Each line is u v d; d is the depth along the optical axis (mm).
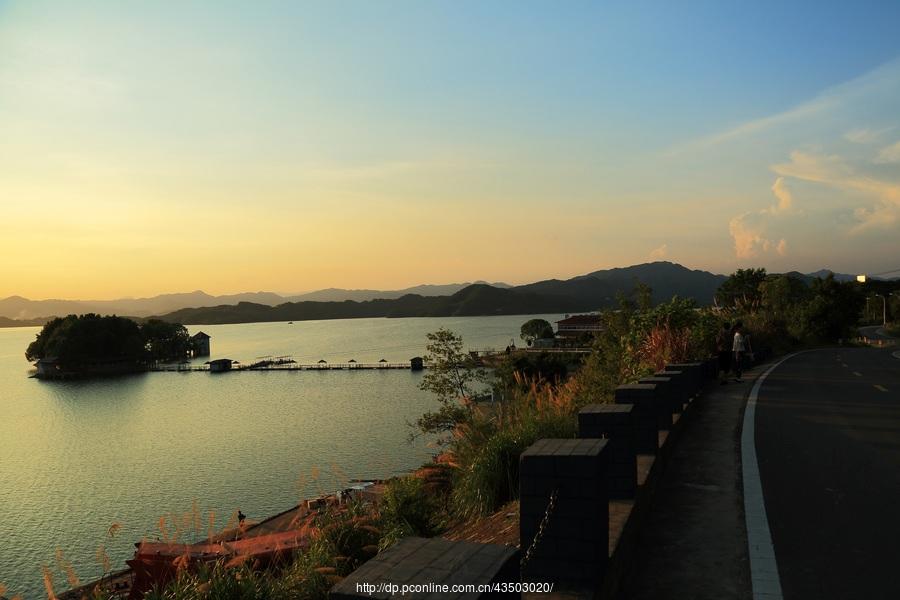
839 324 62875
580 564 3408
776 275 66438
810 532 5535
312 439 65125
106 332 176625
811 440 9789
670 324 18672
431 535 7863
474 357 25797
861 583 4426
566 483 3453
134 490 47688
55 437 76125
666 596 4258
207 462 56812
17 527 38656
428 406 90312
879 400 14648
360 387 121000
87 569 29188
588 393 12859
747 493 6801
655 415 6828
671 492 6891
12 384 149875
